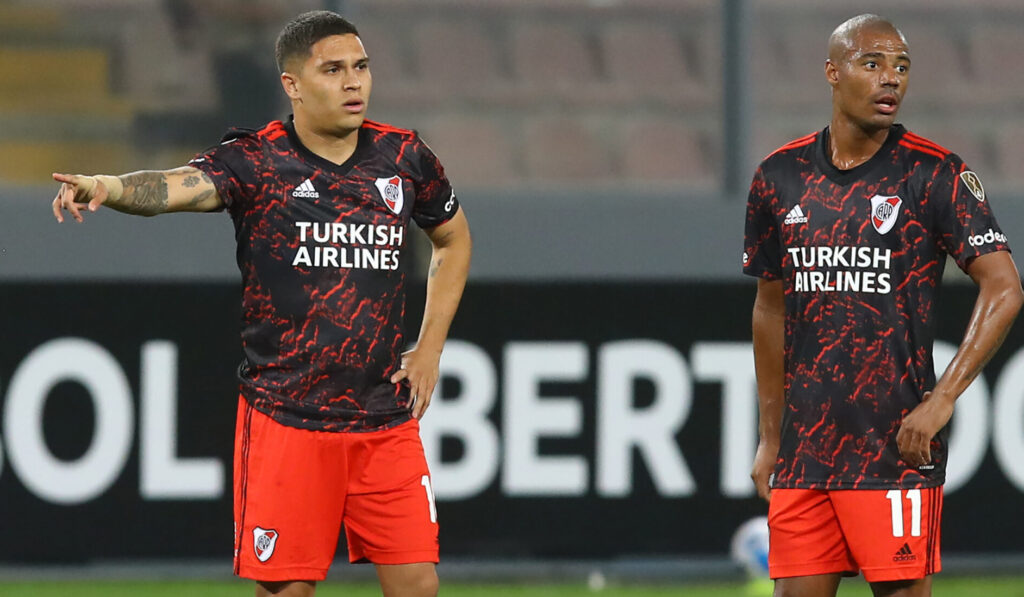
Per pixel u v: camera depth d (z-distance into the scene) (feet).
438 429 68.44
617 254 72.13
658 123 96.68
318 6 82.64
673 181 95.30
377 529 41.55
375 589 68.69
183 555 67.97
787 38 96.84
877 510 40.88
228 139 40.32
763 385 44.45
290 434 40.68
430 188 42.29
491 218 71.51
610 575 69.00
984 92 99.35
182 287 67.87
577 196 72.79
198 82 84.43
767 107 95.14
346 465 41.14
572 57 97.55
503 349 68.74
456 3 96.58
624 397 69.26
